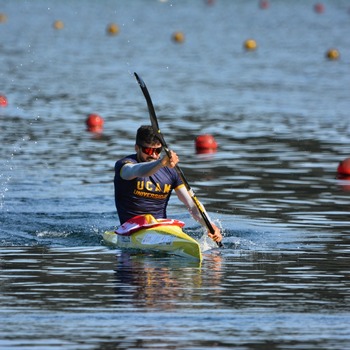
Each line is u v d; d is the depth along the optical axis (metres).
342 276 32.22
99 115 78.50
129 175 38.12
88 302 28.42
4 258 35.22
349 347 24.11
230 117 78.81
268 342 24.48
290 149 64.12
